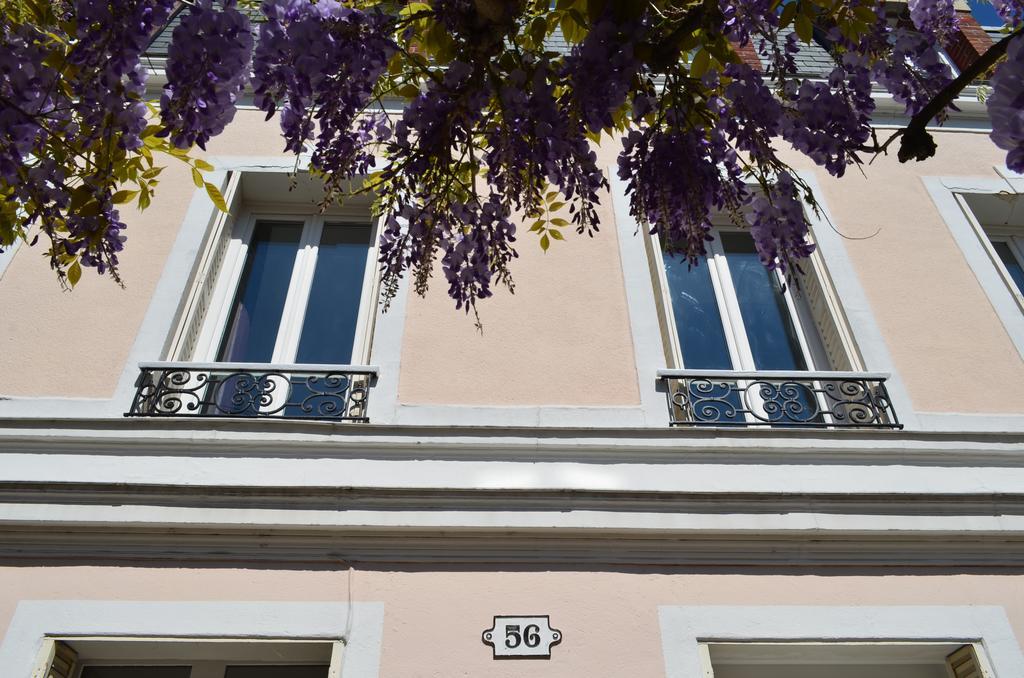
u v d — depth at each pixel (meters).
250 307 5.94
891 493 4.47
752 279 6.22
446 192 3.40
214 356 5.64
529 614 4.09
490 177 3.30
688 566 4.30
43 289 5.41
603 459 4.66
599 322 5.43
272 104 2.90
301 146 3.08
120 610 4.00
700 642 4.05
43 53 3.13
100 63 2.96
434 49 3.25
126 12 2.85
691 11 3.07
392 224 3.63
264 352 5.73
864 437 4.80
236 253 6.13
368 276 6.04
